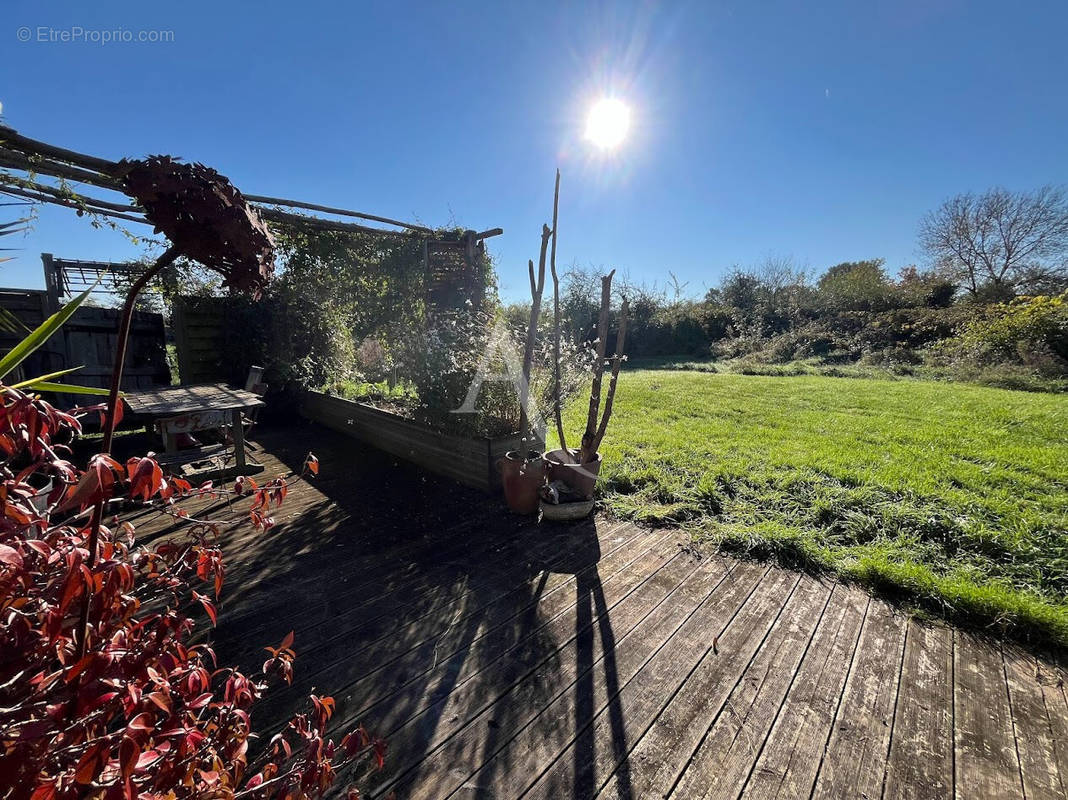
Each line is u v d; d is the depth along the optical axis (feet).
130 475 2.46
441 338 13.29
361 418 16.83
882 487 11.36
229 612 7.11
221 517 10.32
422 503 11.36
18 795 2.01
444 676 5.84
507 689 5.64
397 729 5.07
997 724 5.22
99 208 10.40
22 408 2.26
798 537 9.09
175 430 12.16
